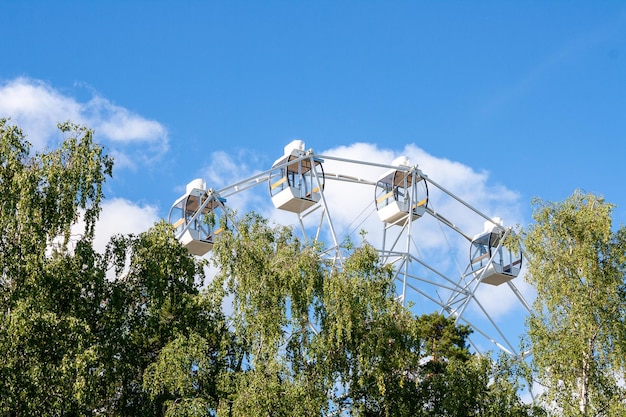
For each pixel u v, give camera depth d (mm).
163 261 44344
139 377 42875
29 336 36156
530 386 45312
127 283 44031
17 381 35281
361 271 45344
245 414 39469
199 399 39812
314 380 42719
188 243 65438
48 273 39469
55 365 36562
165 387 41656
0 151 41094
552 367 43969
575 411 42156
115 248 44594
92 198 42156
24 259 39094
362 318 44250
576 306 44312
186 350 41281
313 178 66000
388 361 43812
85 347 38156
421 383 46125
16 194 39969
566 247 46250
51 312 37656
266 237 46781
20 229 39781
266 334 42656
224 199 67438
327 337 43625
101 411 41438
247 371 42125
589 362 43625
